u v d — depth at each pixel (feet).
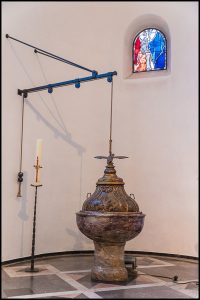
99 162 23.31
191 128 21.86
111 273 15.02
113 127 23.50
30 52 20.42
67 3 22.50
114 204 14.83
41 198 20.81
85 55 23.29
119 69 23.80
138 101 23.41
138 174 22.94
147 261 20.07
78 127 22.94
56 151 21.83
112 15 23.79
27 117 20.02
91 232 14.74
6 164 18.60
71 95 22.74
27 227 19.80
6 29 18.92
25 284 14.28
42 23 21.26
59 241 21.72
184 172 21.81
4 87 18.63
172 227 21.81
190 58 22.20
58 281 14.89
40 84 20.98
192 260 20.63
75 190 22.56
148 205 22.50
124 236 14.67
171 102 22.65
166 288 14.06
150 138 22.93
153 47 24.26
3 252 18.19
